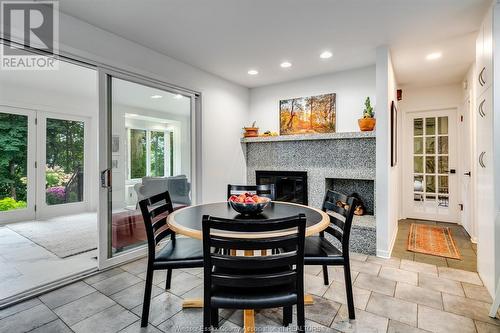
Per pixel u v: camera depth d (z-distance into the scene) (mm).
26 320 1764
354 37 2684
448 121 4348
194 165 3535
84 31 2336
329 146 3607
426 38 2699
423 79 4047
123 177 2734
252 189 2658
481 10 2170
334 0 2061
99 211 2508
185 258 1735
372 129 3268
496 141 1912
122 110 2709
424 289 2162
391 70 3174
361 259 2814
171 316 1807
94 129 5453
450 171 4336
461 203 4176
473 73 3340
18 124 4555
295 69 3639
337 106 3797
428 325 1702
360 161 3369
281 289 1332
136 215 2881
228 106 4109
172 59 3180
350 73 3693
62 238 3549
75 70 3732
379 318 1778
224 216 1857
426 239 3477
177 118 3330
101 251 2521
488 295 2059
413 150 4617
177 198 3350
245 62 3367
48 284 2225
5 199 4438
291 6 2131
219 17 2303
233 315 1834
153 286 2230
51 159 4930
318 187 3709
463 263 2689
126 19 2322
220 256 1246
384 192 2875
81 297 2053
